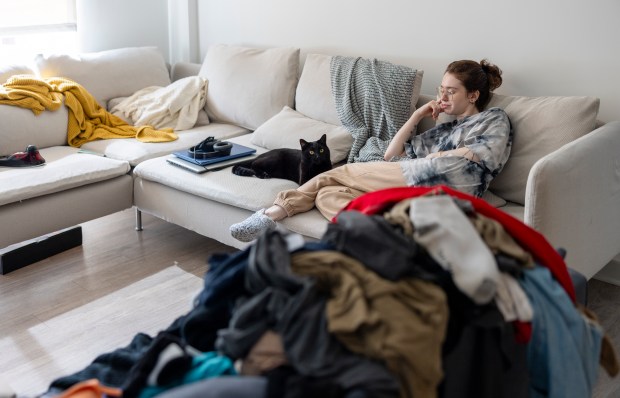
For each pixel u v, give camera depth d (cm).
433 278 133
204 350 144
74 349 213
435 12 298
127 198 293
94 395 123
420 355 116
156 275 267
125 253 287
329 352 119
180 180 270
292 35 361
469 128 243
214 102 356
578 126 232
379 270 131
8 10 347
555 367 137
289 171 271
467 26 290
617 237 244
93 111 335
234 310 136
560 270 154
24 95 306
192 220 275
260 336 124
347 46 337
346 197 232
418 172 231
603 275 273
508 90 286
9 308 237
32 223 253
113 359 143
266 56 342
